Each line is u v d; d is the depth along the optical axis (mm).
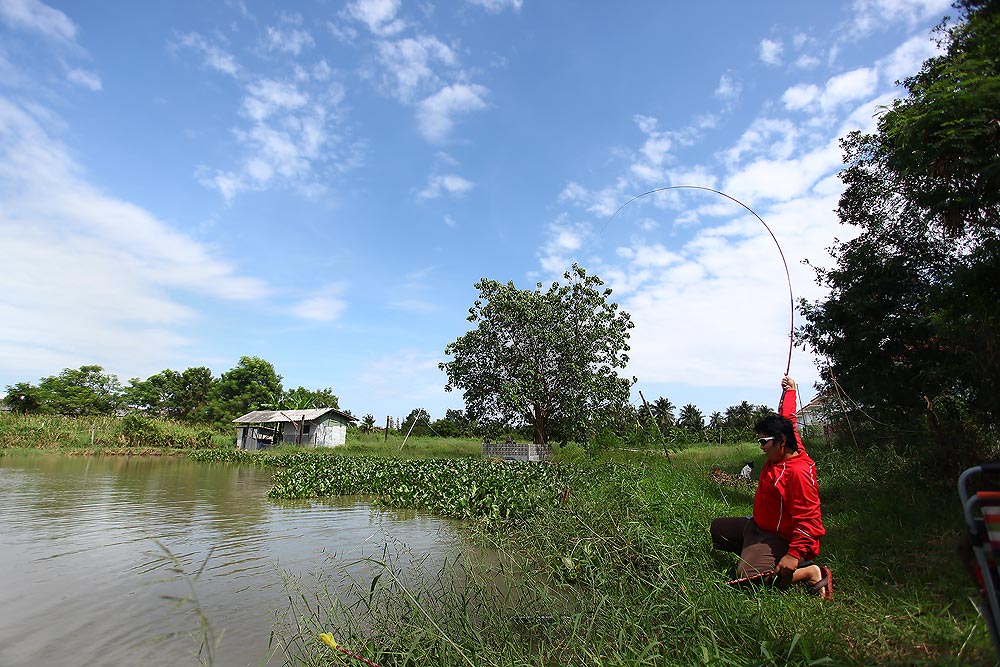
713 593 4148
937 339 8727
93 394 64500
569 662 3385
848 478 9344
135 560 6879
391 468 17688
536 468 15000
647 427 18094
